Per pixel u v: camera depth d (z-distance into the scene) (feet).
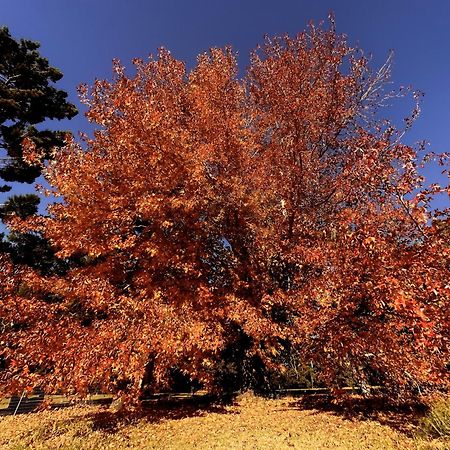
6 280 32.07
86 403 43.21
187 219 35.63
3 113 53.11
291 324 37.04
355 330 29.09
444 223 18.62
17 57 58.75
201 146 34.99
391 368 29.32
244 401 38.60
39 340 28.73
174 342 29.40
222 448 23.67
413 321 19.62
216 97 40.09
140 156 33.47
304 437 25.22
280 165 39.11
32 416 39.01
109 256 36.42
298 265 35.78
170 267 36.50
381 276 21.54
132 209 34.63
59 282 33.94
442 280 18.53
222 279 38.86
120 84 37.47
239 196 35.29
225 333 37.45
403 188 19.40
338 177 34.55
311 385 46.50
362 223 23.02
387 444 22.63
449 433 22.26
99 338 28.50
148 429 28.78
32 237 55.83
